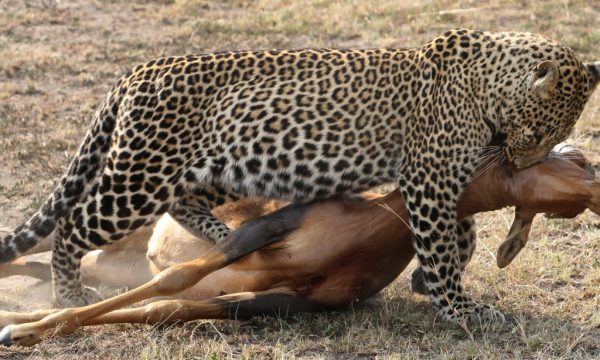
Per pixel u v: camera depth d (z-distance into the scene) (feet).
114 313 33.94
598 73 36.55
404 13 83.87
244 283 35.91
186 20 84.69
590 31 75.72
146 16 85.61
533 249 42.27
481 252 42.32
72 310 33.58
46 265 39.91
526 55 35.65
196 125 36.65
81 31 81.10
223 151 36.76
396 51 37.47
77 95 65.26
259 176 36.83
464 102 35.83
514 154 35.53
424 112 36.09
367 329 34.53
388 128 36.70
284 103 36.70
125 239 39.88
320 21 82.84
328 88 36.88
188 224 37.86
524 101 35.14
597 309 36.55
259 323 35.24
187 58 37.22
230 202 38.96
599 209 33.94
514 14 81.46
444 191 35.68
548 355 32.50
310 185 36.76
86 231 36.81
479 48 36.32
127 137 36.14
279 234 35.22
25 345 33.22
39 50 75.00
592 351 33.30
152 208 36.76
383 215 35.58
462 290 36.01
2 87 66.13
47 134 57.82
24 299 39.01
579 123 56.80
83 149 38.22
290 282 35.83
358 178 36.83
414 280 38.55
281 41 78.02
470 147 35.81
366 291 36.24
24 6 87.51
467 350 32.81
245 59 37.40
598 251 41.96
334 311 36.29
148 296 33.99
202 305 34.50
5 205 48.49
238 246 34.63
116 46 76.59
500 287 38.88
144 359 31.76
